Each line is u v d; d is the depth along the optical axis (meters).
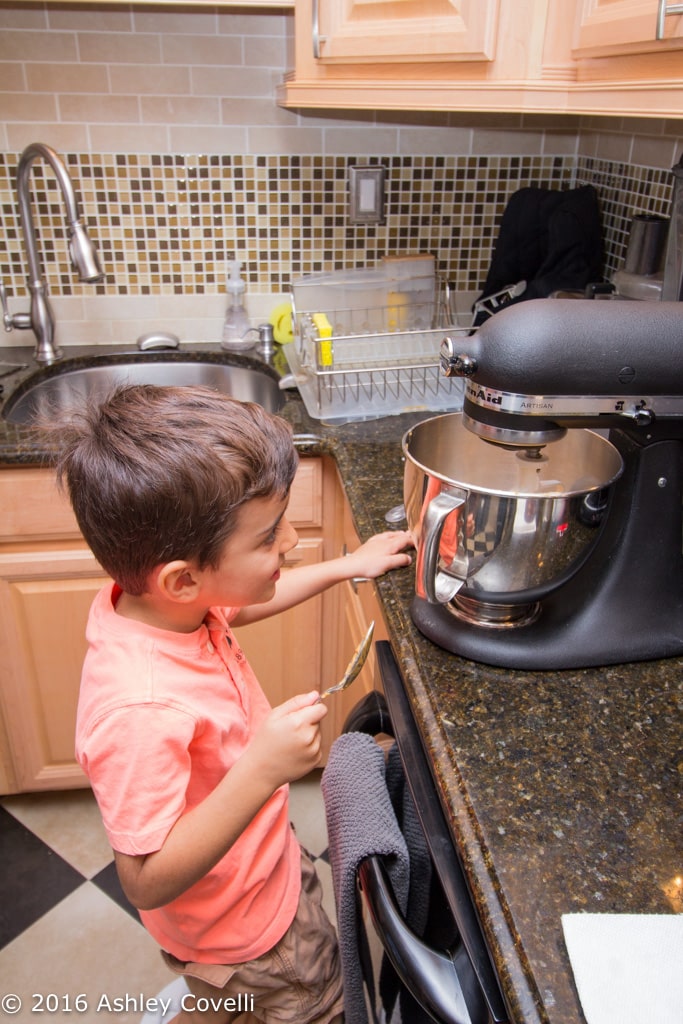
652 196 1.47
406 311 1.75
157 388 0.74
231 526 0.68
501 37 1.10
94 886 1.52
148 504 0.65
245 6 1.31
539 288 1.65
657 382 0.70
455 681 0.77
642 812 0.63
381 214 1.77
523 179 1.78
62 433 0.71
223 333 1.79
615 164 1.61
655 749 0.69
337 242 1.79
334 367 1.54
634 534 0.78
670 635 0.80
